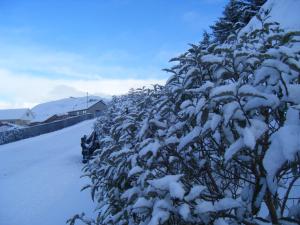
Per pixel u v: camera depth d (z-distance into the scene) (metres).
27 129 35.12
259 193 2.10
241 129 1.94
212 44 2.90
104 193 4.50
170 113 3.34
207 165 2.80
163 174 3.03
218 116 1.99
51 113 85.19
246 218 2.07
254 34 3.05
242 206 1.97
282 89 2.18
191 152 2.82
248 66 2.36
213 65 2.68
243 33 3.20
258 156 2.13
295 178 2.27
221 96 1.98
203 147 2.80
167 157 2.93
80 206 8.12
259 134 1.84
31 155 19.47
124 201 3.44
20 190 10.98
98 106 77.12
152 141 2.81
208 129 2.10
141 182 2.53
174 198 1.87
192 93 2.76
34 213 8.35
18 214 8.49
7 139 32.00
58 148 21.44
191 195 1.94
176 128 2.71
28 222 7.79
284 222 2.09
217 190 2.76
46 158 17.44
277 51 2.03
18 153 21.30
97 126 14.37
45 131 37.94
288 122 1.75
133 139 3.62
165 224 2.12
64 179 11.66
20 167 15.53
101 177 4.16
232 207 1.91
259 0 20.41
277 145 1.61
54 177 12.26
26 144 26.95
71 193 9.55
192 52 3.02
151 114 3.21
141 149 2.77
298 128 1.57
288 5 14.08
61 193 9.78
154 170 3.05
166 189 1.97
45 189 10.62
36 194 10.16
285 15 13.54
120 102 11.48
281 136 1.56
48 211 8.31
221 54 2.67
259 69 2.13
